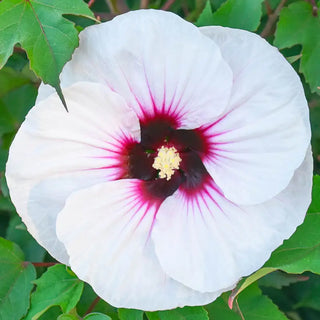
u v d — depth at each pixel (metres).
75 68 0.52
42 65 0.51
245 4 0.57
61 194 0.54
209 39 0.50
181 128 0.54
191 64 0.51
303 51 0.60
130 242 0.55
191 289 0.55
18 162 0.52
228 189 0.54
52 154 0.52
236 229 0.54
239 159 0.54
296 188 0.53
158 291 0.55
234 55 0.52
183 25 0.50
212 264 0.54
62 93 0.50
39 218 0.54
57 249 0.55
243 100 0.52
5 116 0.66
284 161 0.52
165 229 0.55
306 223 0.56
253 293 0.59
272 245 0.54
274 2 0.64
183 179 0.57
